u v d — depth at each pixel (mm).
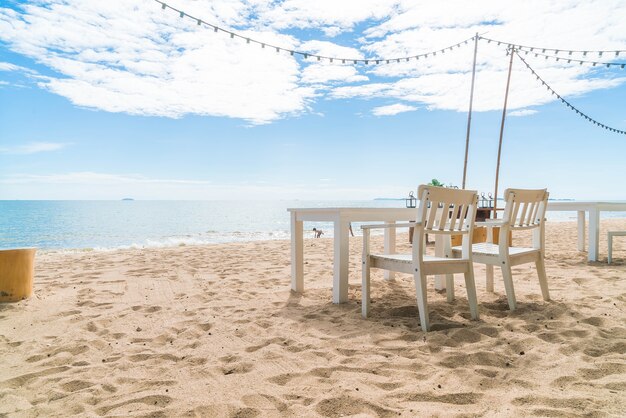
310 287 4434
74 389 2070
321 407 1785
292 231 4266
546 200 3631
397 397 1857
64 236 19406
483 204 8992
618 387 1894
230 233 19922
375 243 9641
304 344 2604
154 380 2105
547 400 1780
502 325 2914
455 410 1731
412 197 8773
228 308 3576
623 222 17797
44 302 3785
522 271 5043
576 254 6520
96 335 2900
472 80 7094
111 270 5594
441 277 4191
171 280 4875
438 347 2486
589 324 2865
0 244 16469
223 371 2223
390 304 3643
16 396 1949
